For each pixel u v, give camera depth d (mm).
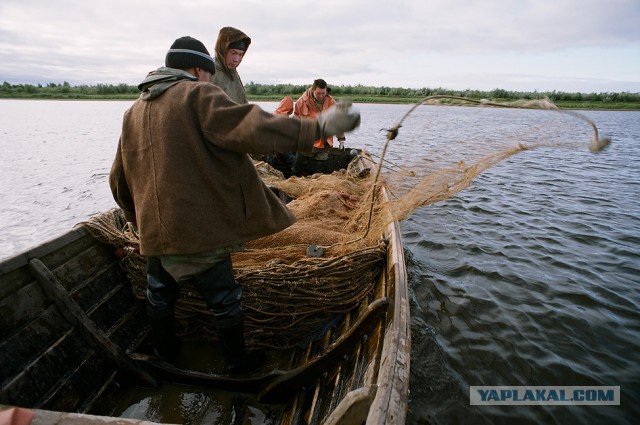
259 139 1579
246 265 2898
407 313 2094
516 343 3615
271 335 2725
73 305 2279
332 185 4730
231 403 2342
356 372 2023
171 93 1754
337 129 1601
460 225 6629
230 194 1855
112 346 2344
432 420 2857
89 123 31391
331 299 2650
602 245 5754
